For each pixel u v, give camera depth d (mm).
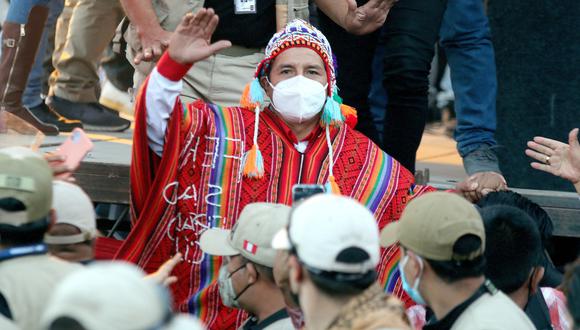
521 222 8000
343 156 10391
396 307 6207
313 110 10156
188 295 9867
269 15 11312
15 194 6828
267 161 10141
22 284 6734
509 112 13773
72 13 14391
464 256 6961
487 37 12750
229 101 11281
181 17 11039
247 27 11203
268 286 7945
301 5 11312
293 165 10172
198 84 11312
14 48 13133
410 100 11781
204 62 11289
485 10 14266
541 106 13695
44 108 13852
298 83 10070
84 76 14156
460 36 12680
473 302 7016
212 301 9695
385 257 10211
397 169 10555
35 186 6875
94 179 11172
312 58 10172
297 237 6285
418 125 11812
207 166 9953
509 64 13719
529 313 8781
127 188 11141
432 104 20000
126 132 14492
